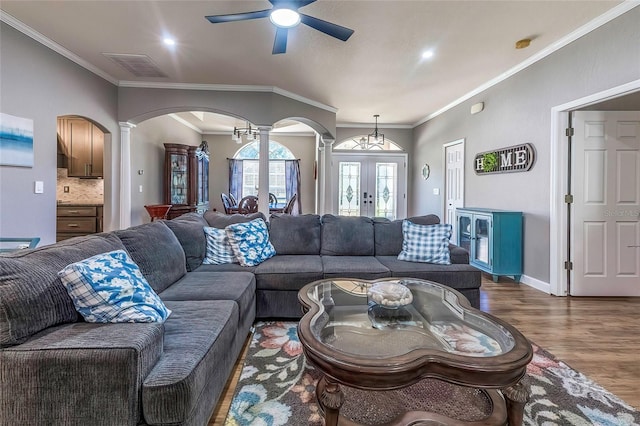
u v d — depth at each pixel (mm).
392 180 7734
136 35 3287
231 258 2998
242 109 4828
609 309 3055
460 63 3904
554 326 2672
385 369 1203
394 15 2869
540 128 3635
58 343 1129
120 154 4742
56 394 1088
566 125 3395
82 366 1085
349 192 7699
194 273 2625
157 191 6129
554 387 1839
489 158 4531
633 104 3318
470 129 5090
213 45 3488
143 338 1183
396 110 6203
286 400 1712
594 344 2363
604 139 3354
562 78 3322
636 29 2621
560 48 3344
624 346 2334
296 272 2775
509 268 3926
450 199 5836
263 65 4027
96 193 5230
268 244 3211
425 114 6535
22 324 1139
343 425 1438
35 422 1096
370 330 1766
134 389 1105
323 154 6559
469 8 2744
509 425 1375
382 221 3523
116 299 1366
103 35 3287
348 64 3953
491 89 4539
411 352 1302
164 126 6457
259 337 2467
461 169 5395
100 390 1089
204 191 7605
